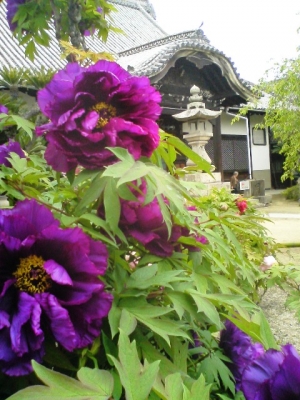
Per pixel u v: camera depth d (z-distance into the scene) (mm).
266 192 20859
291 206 15383
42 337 794
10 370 795
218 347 1353
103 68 1131
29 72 4105
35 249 887
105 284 997
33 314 789
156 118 1092
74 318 861
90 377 760
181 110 17047
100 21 2807
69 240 879
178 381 814
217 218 1374
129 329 883
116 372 919
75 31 2695
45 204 1100
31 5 2617
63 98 1026
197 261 1218
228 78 16062
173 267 1155
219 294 1057
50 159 1031
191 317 1120
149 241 1065
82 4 2680
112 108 1063
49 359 879
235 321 1040
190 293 1009
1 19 16359
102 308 870
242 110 15570
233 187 16750
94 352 929
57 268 837
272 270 2201
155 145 1068
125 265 1047
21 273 858
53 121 1013
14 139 1873
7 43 14617
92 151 989
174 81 16578
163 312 949
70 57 2461
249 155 19188
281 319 3502
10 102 3119
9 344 799
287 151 15750
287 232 8586
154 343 1191
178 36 15898
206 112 9539
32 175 1216
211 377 1229
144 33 21547
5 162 1318
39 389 715
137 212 1069
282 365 853
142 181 1080
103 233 1074
